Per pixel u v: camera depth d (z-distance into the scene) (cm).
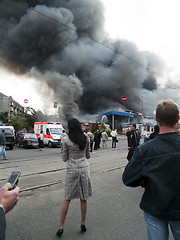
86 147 298
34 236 269
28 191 461
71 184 282
